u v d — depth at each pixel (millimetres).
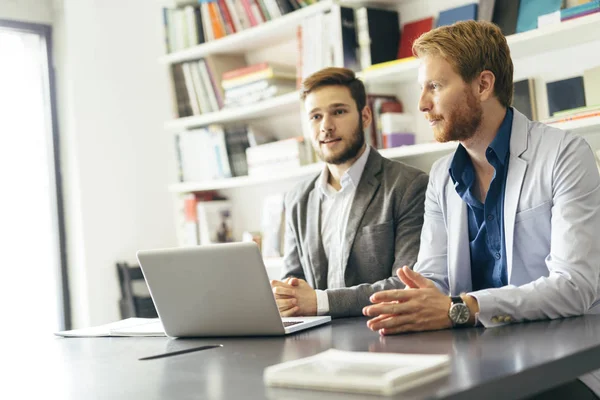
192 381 1323
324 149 2717
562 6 2658
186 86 4035
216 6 3871
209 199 4176
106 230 4188
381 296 1651
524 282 1896
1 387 1467
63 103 4199
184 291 1859
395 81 3260
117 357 1725
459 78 1883
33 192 4148
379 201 2615
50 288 4168
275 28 3545
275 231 3633
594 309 1834
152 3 4477
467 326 1662
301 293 2121
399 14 3336
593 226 1751
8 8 4082
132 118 4344
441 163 2121
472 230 2020
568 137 1845
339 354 1307
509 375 1129
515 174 1883
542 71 2883
